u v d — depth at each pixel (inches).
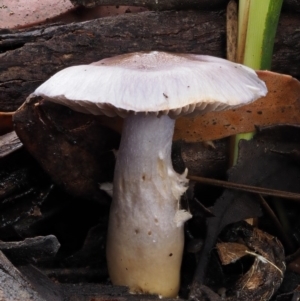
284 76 5.6
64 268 5.9
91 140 5.8
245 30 6.2
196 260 5.9
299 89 5.7
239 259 6.0
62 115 5.7
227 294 5.6
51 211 6.2
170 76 4.3
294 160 6.1
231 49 6.3
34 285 4.6
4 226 6.0
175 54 5.0
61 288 4.9
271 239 5.9
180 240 5.4
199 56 5.2
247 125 6.1
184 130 6.0
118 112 4.8
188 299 5.4
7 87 6.2
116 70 4.4
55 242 4.5
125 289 5.2
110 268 5.6
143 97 4.2
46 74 6.3
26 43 6.2
